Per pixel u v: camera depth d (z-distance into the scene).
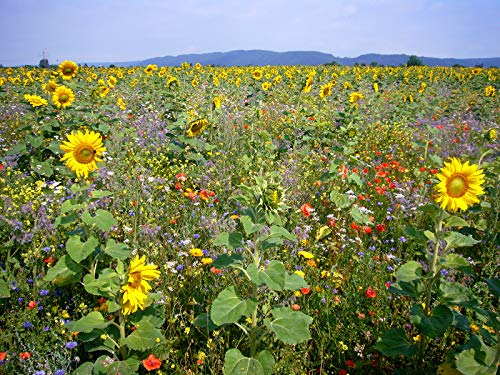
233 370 2.33
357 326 3.07
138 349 2.52
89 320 2.57
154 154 7.04
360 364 2.74
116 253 2.92
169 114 9.81
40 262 3.61
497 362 2.19
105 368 2.43
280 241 2.61
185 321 3.09
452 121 11.39
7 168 5.85
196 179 5.88
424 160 7.29
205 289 3.35
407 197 5.46
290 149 7.50
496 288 2.40
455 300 2.46
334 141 7.76
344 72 27.19
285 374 2.67
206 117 8.23
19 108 10.30
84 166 2.99
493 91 14.88
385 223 4.88
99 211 2.96
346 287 3.55
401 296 3.33
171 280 3.50
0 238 3.86
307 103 12.14
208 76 20.31
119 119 8.87
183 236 4.21
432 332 2.38
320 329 3.09
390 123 10.48
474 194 2.48
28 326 2.76
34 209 4.45
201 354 2.60
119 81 17.17
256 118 9.45
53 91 8.74
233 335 2.96
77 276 2.95
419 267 2.57
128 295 2.43
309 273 3.65
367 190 5.93
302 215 4.79
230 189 5.54
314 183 5.83
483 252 3.96
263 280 2.29
